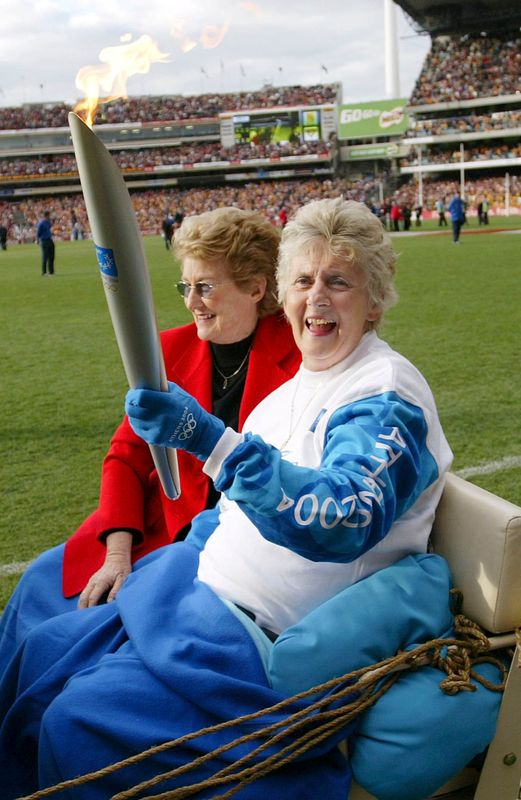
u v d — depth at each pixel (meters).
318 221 2.00
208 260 2.61
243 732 1.74
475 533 1.96
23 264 28.91
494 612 1.90
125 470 2.70
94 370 9.64
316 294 2.00
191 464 2.65
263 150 74.12
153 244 39.88
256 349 2.72
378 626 1.84
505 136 60.88
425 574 1.94
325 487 1.67
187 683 1.77
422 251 25.16
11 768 1.97
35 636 2.11
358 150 75.31
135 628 1.92
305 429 2.06
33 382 9.09
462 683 1.81
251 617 1.97
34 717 1.94
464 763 1.84
